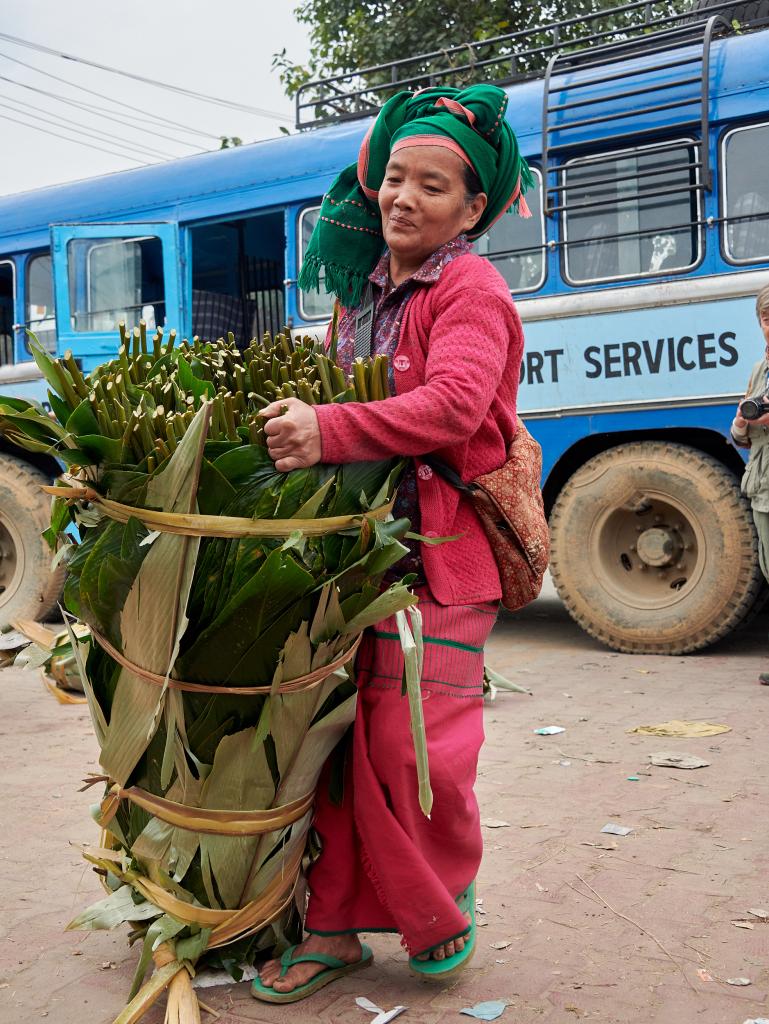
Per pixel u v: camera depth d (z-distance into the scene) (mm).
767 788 3357
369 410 1888
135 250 7457
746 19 6934
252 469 1853
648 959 2215
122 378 2002
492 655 5969
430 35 11516
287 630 1893
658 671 5363
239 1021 1987
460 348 1984
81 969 2225
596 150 5910
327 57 12500
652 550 5816
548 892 2576
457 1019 1982
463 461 2074
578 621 6020
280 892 2084
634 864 2744
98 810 2164
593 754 3828
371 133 2232
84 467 1985
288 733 1970
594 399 5836
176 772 1980
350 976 2176
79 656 2115
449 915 1996
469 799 2086
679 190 5523
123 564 1888
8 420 1970
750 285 5398
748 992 2066
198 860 2006
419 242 2135
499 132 2166
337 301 2346
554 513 6035
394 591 1885
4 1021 2002
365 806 2002
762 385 4961
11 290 8875
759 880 2619
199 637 1878
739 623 5652
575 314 5871
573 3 11602
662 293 5621
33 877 2725
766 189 5430
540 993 2080
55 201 7750
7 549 7391
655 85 5645
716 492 5562
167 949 1994
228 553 1870
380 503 1994
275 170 6852
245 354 2143
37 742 4180
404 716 2008
